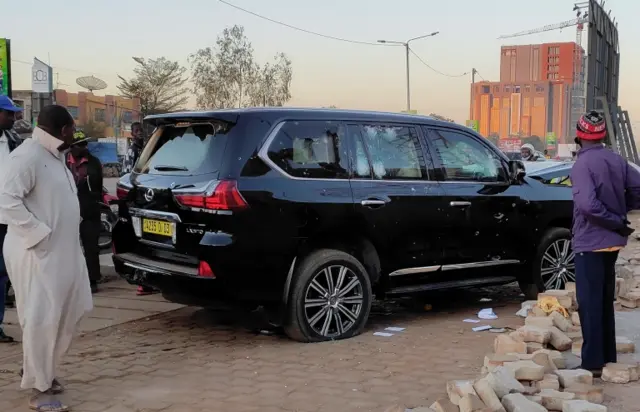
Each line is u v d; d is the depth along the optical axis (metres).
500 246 6.68
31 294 3.97
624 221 4.44
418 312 6.83
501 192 6.65
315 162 5.55
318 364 4.97
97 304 7.04
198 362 5.05
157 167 5.70
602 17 18.14
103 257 9.94
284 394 4.35
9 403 4.19
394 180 5.96
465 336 5.79
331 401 4.22
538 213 6.90
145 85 59.53
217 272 5.05
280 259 5.28
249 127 5.29
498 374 4.00
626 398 4.18
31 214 3.88
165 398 4.29
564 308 5.95
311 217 5.39
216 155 5.25
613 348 4.68
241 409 4.09
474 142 6.70
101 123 60.97
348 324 5.74
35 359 3.99
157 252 5.57
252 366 4.94
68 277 4.05
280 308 5.44
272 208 5.20
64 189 4.06
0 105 5.58
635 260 9.60
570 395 3.94
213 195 5.04
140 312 6.69
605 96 18.91
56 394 4.27
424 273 6.21
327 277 5.57
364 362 5.02
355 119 5.88
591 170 4.40
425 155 6.25
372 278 5.93
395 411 3.80
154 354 5.28
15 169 3.87
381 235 5.82
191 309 6.83
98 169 7.62
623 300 6.73
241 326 6.14
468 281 6.55
